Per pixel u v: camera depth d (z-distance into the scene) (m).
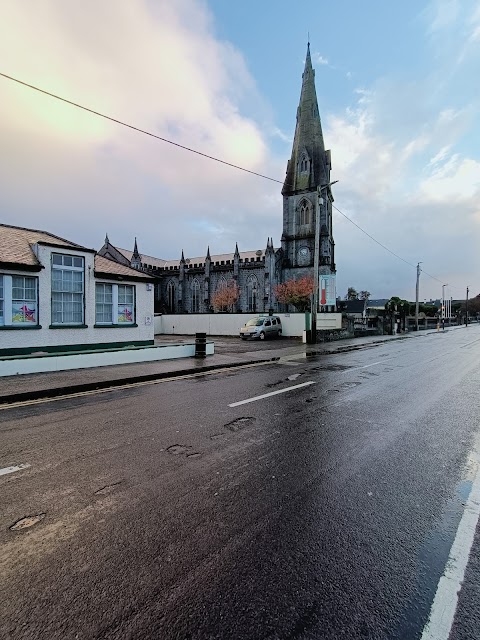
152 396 8.02
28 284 13.05
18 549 2.79
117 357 12.26
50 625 2.10
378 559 2.67
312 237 61.59
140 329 16.95
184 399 7.71
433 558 2.69
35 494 3.64
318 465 4.32
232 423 5.98
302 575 2.49
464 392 8.44
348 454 4.67
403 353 17.94
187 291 69.12
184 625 2.10
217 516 3.23
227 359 14.05
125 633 2.05
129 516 3.23
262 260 64.06
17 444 5.01
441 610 2.21
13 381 9.00
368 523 3.13
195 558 2.67
